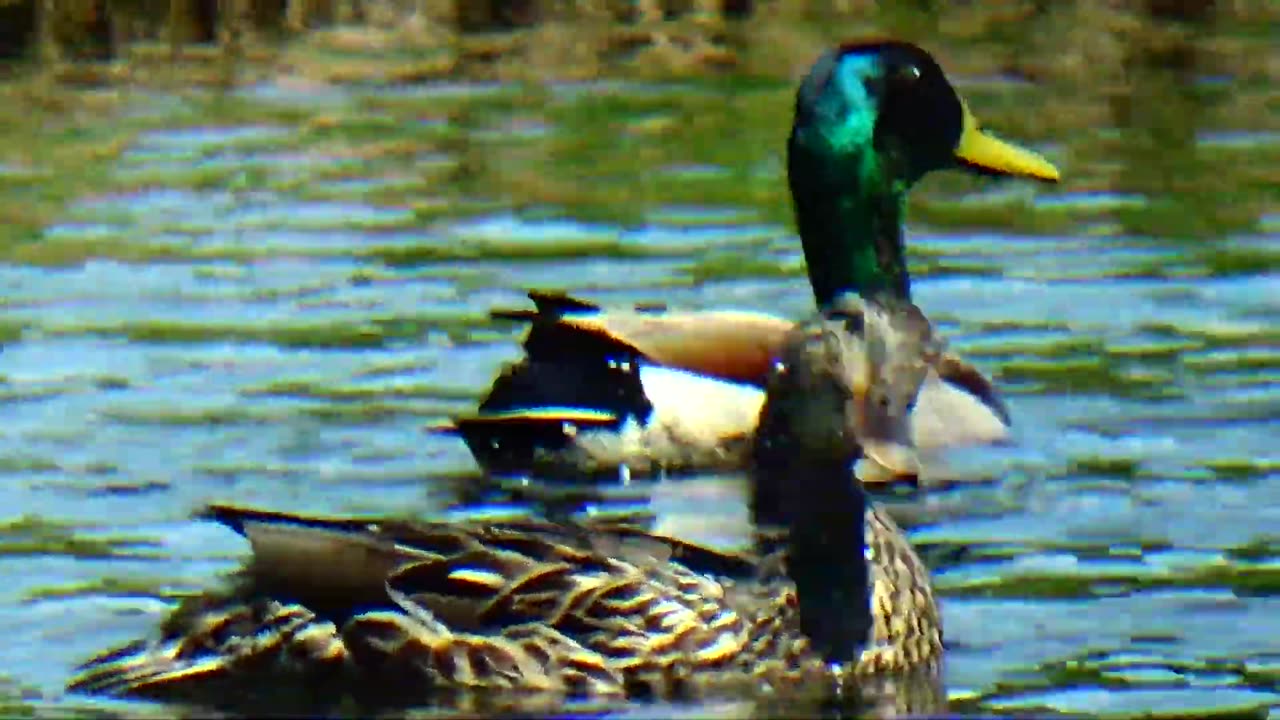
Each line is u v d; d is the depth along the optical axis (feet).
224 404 50.67
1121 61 78.48
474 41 82.12
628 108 74.84
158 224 63.31
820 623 38.45
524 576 38.11
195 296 57.67
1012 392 51.85
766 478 40.14
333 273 59.72
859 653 38.29
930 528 45.14
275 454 48.21
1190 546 43.04
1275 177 66.85
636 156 69.82
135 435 48.75
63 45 79.25
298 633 36.83
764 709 37.24
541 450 50.65
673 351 53.06
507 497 49.03
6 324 55.52
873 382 49.88
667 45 81.25
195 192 66.28
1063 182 66.95
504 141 71.72
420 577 37.73
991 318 56.49
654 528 46.80
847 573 38.81
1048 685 37.04
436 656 37.24
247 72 78.43
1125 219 63.82
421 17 83.46
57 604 39.99
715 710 37.17
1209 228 62.75
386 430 49.73
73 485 45.93
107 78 77.10
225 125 72.95
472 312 57.11
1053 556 42.98
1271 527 43.91
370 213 64.59
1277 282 58.44
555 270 60.13
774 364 41.16
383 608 37.35
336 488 46.68
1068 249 61.46
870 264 56.85
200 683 36.50
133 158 69.31
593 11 84.38
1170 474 46.98
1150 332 55.42
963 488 47.98
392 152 70.33
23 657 37.76
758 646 38.27
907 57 56.95
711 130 72.23
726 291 58.85
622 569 38.47
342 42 81.56
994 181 67.36
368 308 57.16
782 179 67.67
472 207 65.31
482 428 49.34
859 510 39.45
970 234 63.16
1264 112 73.00
